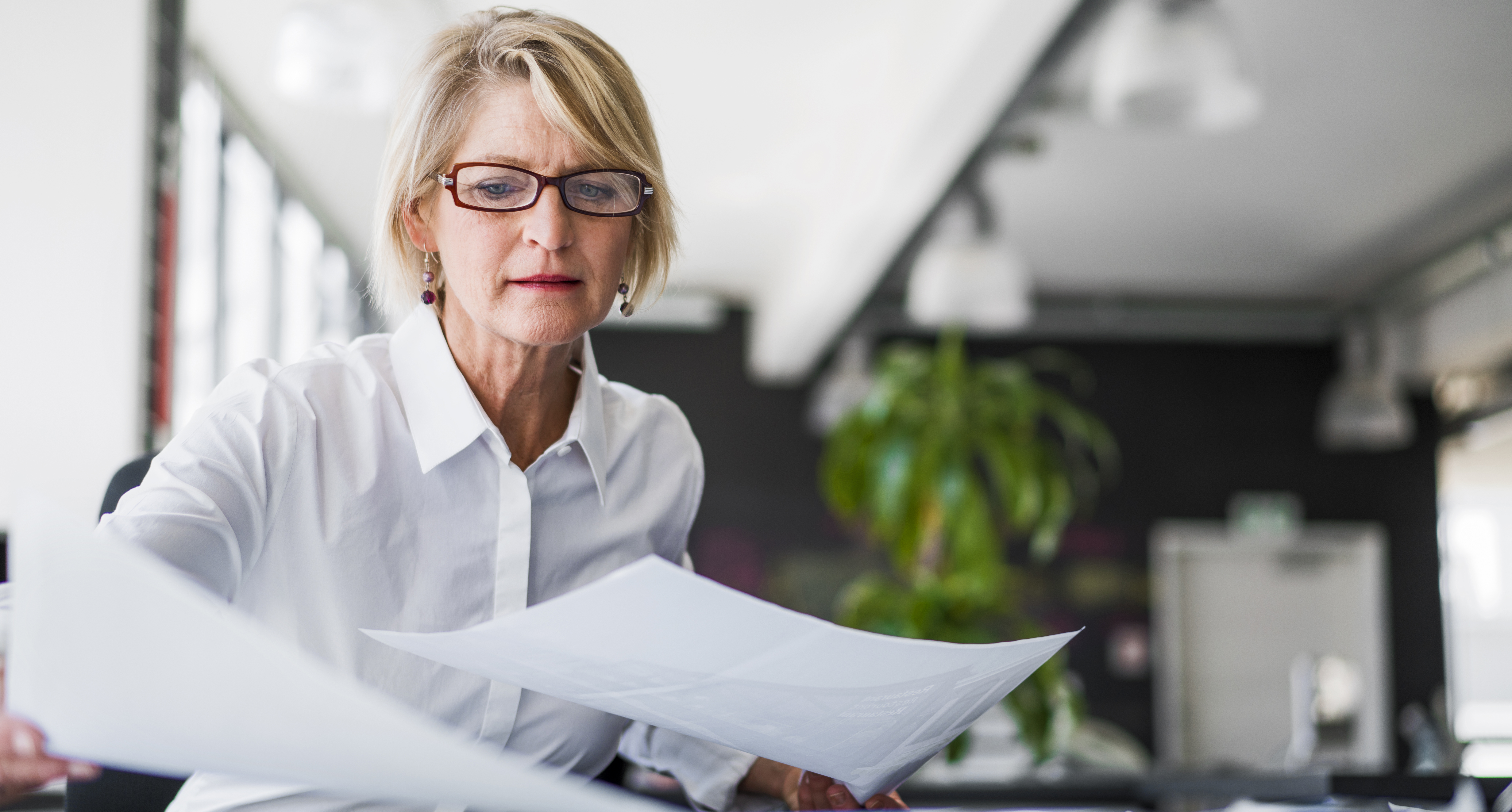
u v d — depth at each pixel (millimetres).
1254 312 8680
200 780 1018
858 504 5797
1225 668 9320
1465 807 1515
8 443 2842
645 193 1044
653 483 1211
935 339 9375
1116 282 8312
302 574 1025
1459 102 5316
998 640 4613
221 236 4871
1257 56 4883
